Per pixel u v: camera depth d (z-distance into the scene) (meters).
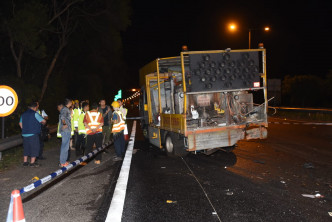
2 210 5.00
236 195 5.50
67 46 23.06
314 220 4.39
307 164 7.50
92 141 8.30
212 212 4.74
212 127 8.25
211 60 8.23
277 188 5.84
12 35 15.19
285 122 18.53
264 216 4.56
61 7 19.42
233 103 8.98
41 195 5.68
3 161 8.63
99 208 4.98
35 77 19.91
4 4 15.27
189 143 7.93
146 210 4.87
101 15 20.70
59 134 8.29
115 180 6.63
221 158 8.70
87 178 6.84
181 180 6.55
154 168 7.75
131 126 20.30
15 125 12.23
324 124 16.48
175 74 10.23
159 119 10.27
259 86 8.76
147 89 11.00
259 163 7.94
